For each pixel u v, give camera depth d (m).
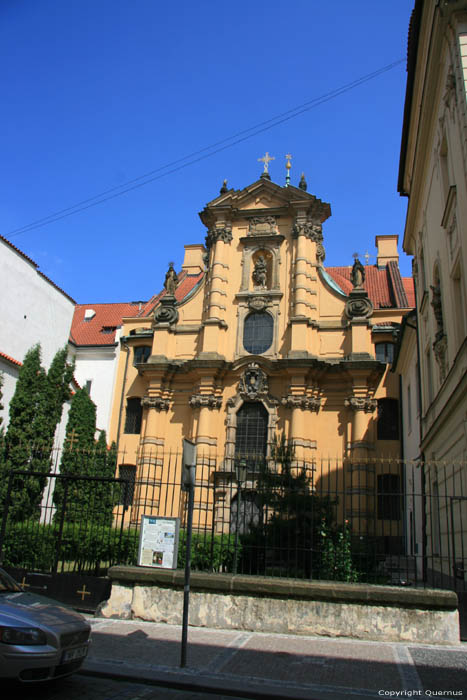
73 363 24.58
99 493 26.17
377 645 10.55
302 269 33.94
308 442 30.92
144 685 8.37
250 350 33.72
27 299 31.52
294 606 11.35
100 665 8.95
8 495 13.88
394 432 31.47
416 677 8.72
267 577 11.79
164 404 33.56
